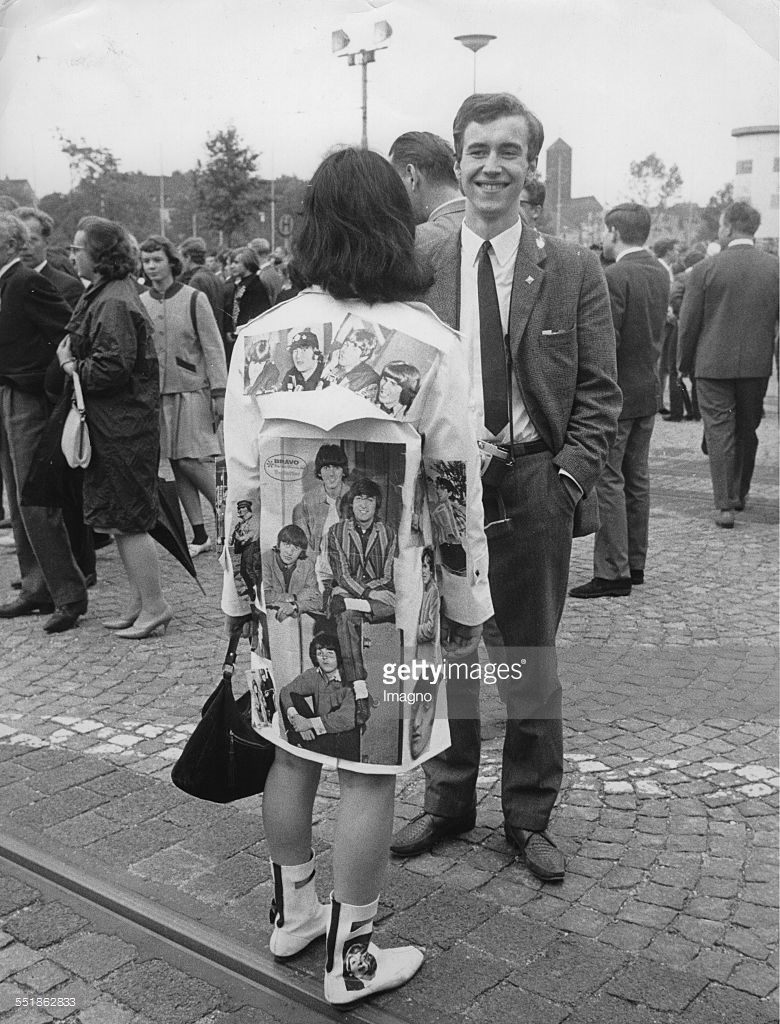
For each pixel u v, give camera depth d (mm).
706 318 4816
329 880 2625
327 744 2037
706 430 4973
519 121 2312
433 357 1911
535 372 2418
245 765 2213
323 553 1969
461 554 2021
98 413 4266
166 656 4352
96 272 4297
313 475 1942
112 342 4188
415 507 1956
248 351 2020
